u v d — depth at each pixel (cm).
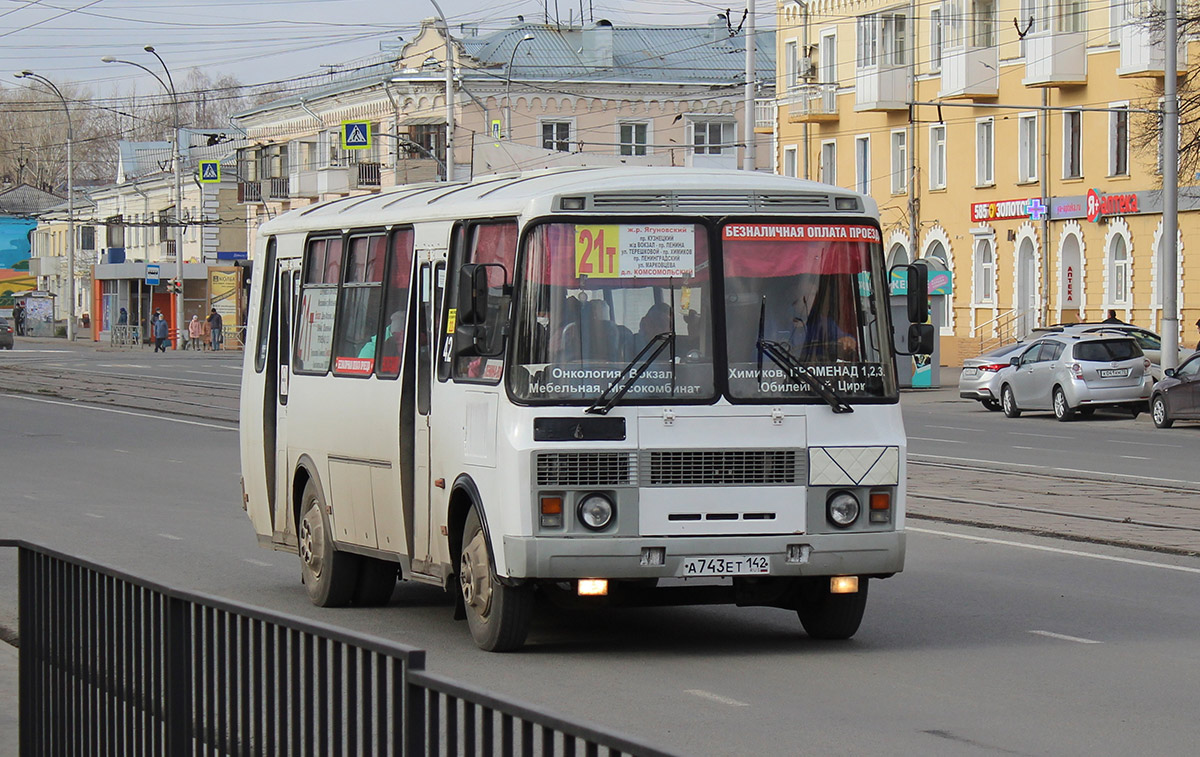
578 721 407
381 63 8112
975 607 1289
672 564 1036
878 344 1083
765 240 1070
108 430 3244
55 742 775
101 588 716
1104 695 955
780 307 1066
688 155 7706
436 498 1139
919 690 972
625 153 7638
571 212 1046
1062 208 5244
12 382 4953
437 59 7512
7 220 12838
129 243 10856
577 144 7262
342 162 8156
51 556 769
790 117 6506
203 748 630
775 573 1049
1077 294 5247
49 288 12144
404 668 486
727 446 1045
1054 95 5297
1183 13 4200
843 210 1088
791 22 6625
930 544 1667
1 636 1191
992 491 2133
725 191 1066
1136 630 1181
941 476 2336
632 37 7900
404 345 1184
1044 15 5244
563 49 7662
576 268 1043
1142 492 2112
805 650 1112
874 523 1069
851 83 6266
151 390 4544
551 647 1126
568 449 1028
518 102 7488
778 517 1051
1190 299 4762
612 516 1031
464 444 1092
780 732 859
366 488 1239
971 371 4184
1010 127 5509
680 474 1039
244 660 596
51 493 2155
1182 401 3431
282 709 569
